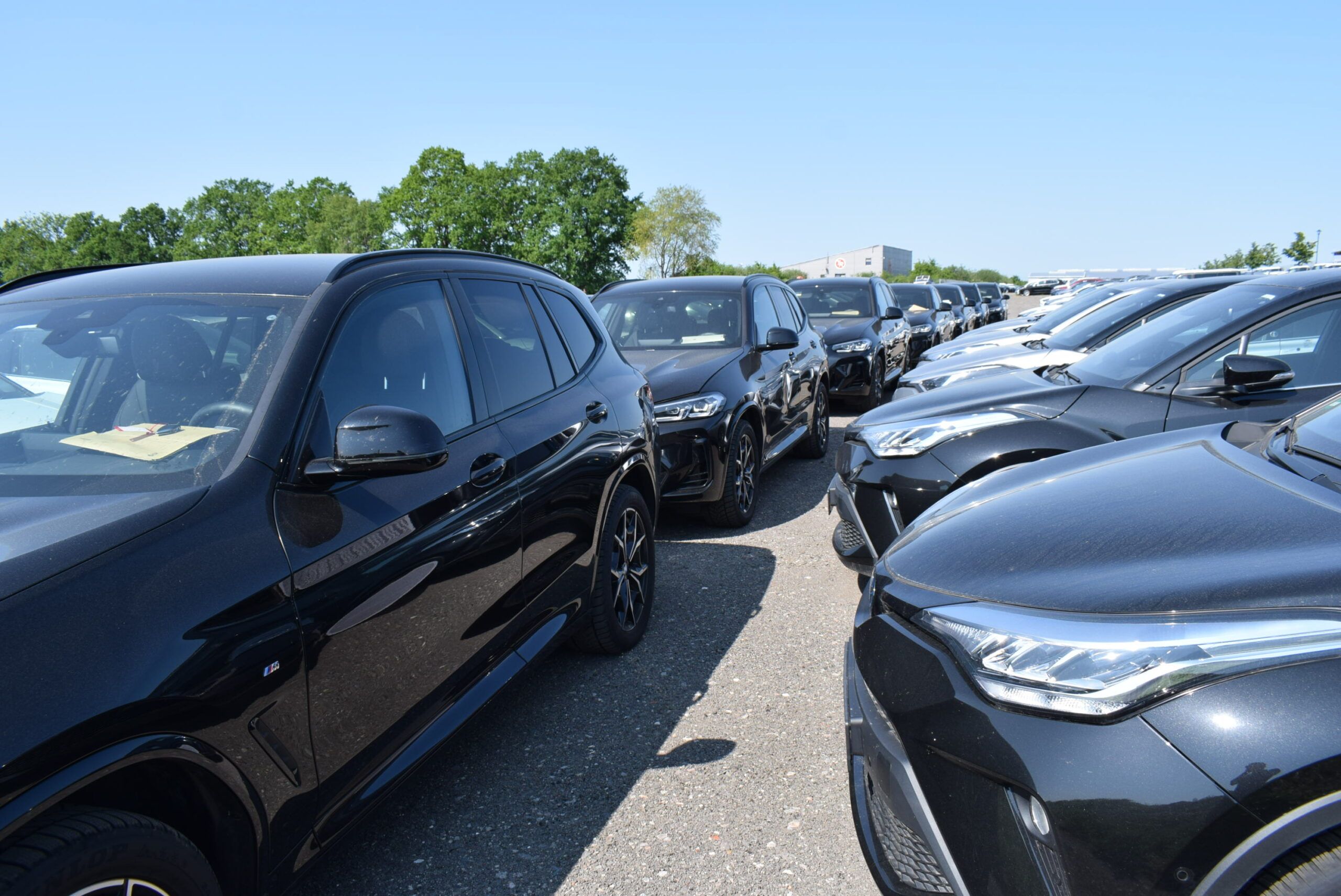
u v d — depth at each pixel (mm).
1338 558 1693
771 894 2297
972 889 1747
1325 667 1488
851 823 2594
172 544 1729
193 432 2053
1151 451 2736
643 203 89562
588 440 3385
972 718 1775
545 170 85938
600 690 3518
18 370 2295
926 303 17422
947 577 2105
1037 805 1646
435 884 2385
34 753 1357
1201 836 1483
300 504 2008
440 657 2432
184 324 2357
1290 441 2467
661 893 2320
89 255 111375
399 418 2039
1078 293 10312
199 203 108938
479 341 2984
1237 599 1647
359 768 2119
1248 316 4004
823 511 6258
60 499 1854
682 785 2824
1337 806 1398
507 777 2912
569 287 3969
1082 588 1843
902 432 4172
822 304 12305
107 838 1437
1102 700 1615
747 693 3441
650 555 4066
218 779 1699
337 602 2004
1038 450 3928
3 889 1309
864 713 2141
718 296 6824
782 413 6758
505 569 2756
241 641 1739
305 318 2322
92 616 1535
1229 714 1509
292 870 1936
